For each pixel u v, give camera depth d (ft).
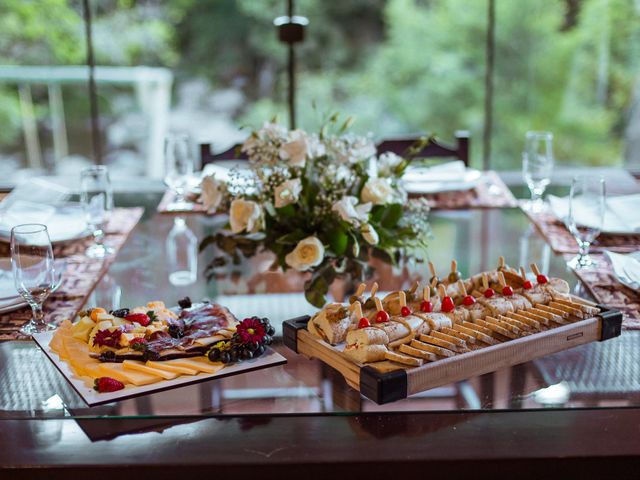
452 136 21.24
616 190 6.58
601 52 19.85
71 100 19.53
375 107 21.50
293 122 9.42
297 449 3.42
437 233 5.70
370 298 3.84
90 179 5.36
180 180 6.40
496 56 20.31
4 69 18.11
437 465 3.40
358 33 21.26
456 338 3.45
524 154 6.35
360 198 5.35
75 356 3.61
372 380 3.22
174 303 4.42
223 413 3.21
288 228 5.49
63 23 20.25
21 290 4.00
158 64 21.27
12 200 6.43
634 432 3.68
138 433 3.31
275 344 3.85
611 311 3.92
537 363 3.63
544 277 4.17
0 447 3.46
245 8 21.18
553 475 3.49
